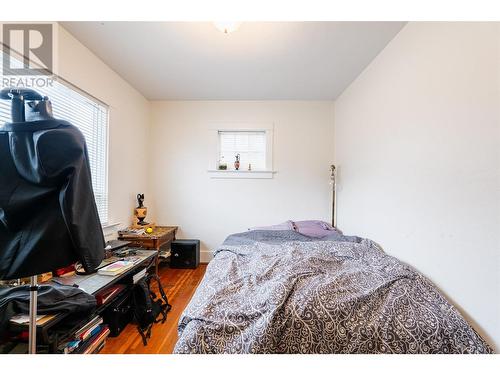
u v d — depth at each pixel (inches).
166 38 83.4
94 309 58.4
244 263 76.7
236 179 143.8
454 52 54.9
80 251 36.6
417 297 51.7
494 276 45.3
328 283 55.4
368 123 99.9
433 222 61.5
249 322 45.4
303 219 143.1
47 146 34.7
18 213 34.4
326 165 143.1
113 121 107.7
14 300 49.2
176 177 144.3
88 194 39.4
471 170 50.4
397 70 78.7
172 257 132.5
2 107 61.0
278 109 143.5
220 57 95.7
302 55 93.5
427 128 64.2
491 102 46.0
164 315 82.4
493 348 45.2
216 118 144.0
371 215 96.6
